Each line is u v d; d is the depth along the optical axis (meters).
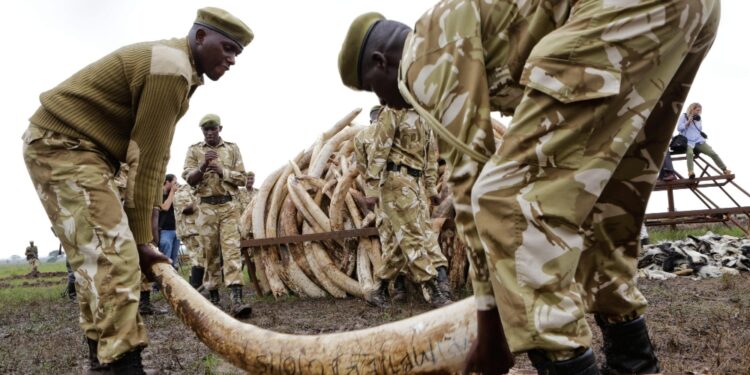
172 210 10.90
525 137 1.69
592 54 1.66
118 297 3.07
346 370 2.30
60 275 28.66
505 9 1.91
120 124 3.32
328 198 8.60
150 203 3.28
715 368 3.14
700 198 12.95
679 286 7.55
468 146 1.86
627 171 2.32
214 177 7.17
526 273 1.66
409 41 2.12
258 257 8.69
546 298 1.65
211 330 2.79
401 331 2.23
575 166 1.68
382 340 2.26
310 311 6.91
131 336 3.07
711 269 8.84
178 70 3.22
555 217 1.66
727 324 4.62
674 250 9.50
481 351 1.91
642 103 1.72
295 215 8.56
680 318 4.96
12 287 18.28
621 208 2.37
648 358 2.48
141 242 3.29
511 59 1.93
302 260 8.31
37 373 4.30
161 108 3.20
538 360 1.70
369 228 7.68
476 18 1.93
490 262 1.72
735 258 9.38
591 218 2.39
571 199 1.67
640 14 1.67
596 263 2.44
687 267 8.96
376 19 2.38
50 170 3.19
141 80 3.19
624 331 2.47
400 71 2.15
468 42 1.91
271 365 2.53
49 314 8.59
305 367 2.42
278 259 8.60
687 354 3.61
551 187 1.67
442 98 1.92
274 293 8.34
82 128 3.22
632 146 2.29
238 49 3.75
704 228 15.47
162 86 3.18
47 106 3.23
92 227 3.12
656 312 5.39
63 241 3.20
